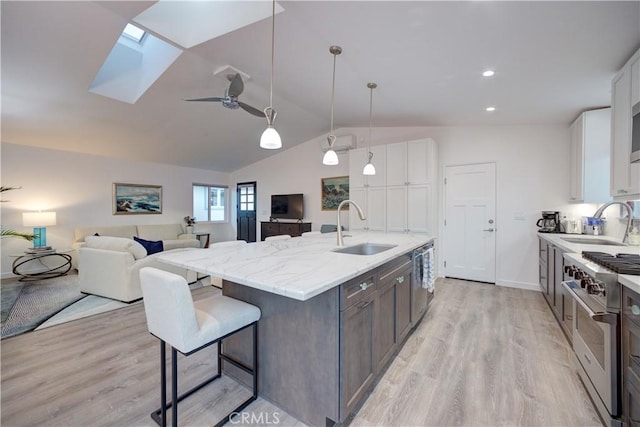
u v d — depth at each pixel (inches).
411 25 74.9
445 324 115.5
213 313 64.8
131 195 248.5
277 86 146.4
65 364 86.4
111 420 64.1
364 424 62.7
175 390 58.3
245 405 68.7
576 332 79.4
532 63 86.7
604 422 60.7
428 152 174.7
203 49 114.0
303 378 63.6
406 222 182.2
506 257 170.4
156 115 176.1
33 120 162.9
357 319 64.3
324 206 255.8
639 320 49.0
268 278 55.2
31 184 197.9
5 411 66.4
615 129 90.4
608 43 73.6
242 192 321.1
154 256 150.3
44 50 106.8
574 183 143.3
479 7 63.3
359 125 218.4
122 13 92.7
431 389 74.7
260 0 86.4
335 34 86.0
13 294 153.6
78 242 208.2
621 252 80.8
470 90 113.9
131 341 101.2
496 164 172.6
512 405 68.6
